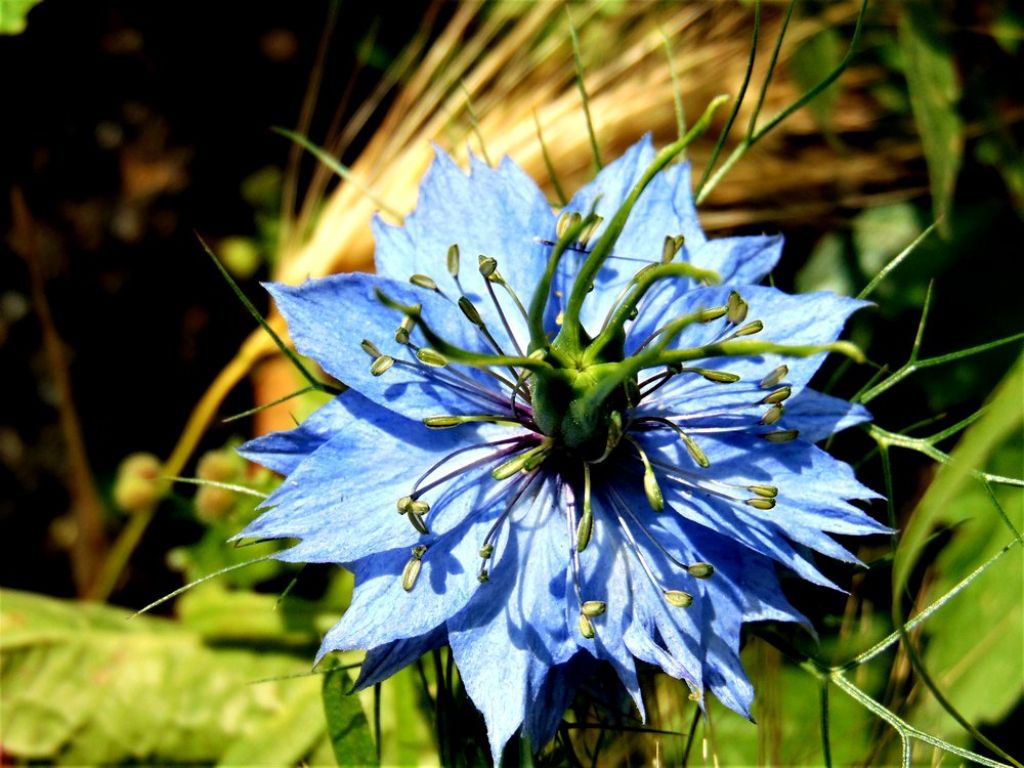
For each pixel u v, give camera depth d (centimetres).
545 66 14
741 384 9
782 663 12
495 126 14
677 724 12
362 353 9
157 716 13
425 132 14
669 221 9
